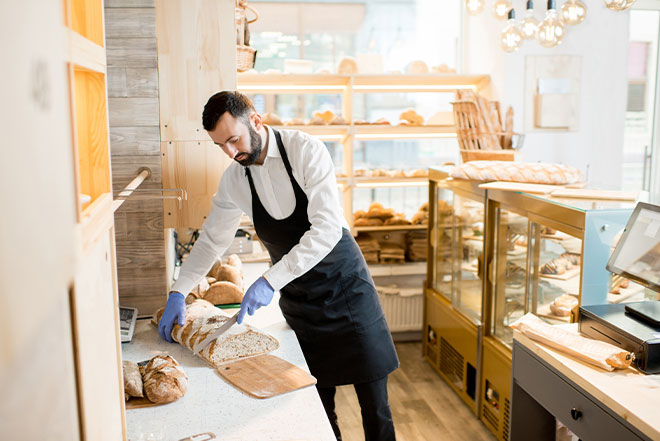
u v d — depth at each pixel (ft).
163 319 6.90
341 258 7.46
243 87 15.17
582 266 7.59
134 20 7.44
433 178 13.57
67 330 2.29
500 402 10.41
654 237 6.52
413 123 15.37
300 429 4.70
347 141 15.08
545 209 8.55
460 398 12.40
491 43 14.92
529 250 9.32
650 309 6.59
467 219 11.85
